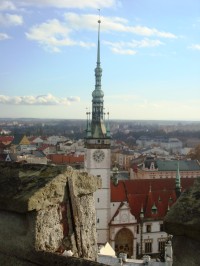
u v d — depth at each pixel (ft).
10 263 28.91
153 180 339.77
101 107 312.91
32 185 28.81
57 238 29.14
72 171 30.22
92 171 301.84
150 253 297.53
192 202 24.00
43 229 28.30
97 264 25.68
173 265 24.71
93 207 31.76
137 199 307.17
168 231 24.08
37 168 30.63
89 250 31.19
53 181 28.71
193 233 23.03
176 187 322.96
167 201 309.42
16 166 31.48
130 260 149.89
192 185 25.30
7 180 30.19
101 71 321.73
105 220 293.23
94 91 312.91
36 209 27.53
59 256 27.07
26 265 28.19
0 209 29.19
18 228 28.73
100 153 302.86
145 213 299.99
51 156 626.64
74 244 30.07
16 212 28.63
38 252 27.73
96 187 31.78
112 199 297.53
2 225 29.48
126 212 295.07
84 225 30.91
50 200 28.58
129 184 326.44
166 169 542.98
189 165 555.28
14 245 28.89
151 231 299.17
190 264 23.90
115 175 345.31
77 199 30.37
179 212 23.88
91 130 307.17
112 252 167.02
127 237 296.51
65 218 29.96
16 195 28.32
